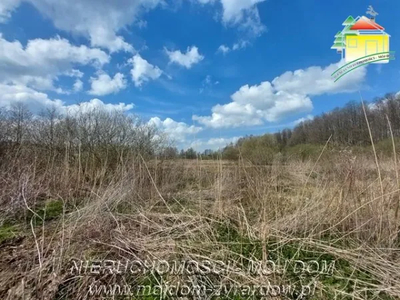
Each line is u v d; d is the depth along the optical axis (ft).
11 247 7.72
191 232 8.70
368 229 8.23
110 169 18.69
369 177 9.91
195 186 17.66
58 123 29.76
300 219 9.32
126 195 12.51
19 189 11.98
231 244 8.18
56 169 16.28
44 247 7.55
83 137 29.76
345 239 8.29
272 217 10.01
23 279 5.69
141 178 14.99
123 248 7.62
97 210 9.76
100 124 31.35
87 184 16.19
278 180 14.78
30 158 17.46
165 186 16.03
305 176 14.10
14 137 25.21
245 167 14.69
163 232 8.91
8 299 5.40
